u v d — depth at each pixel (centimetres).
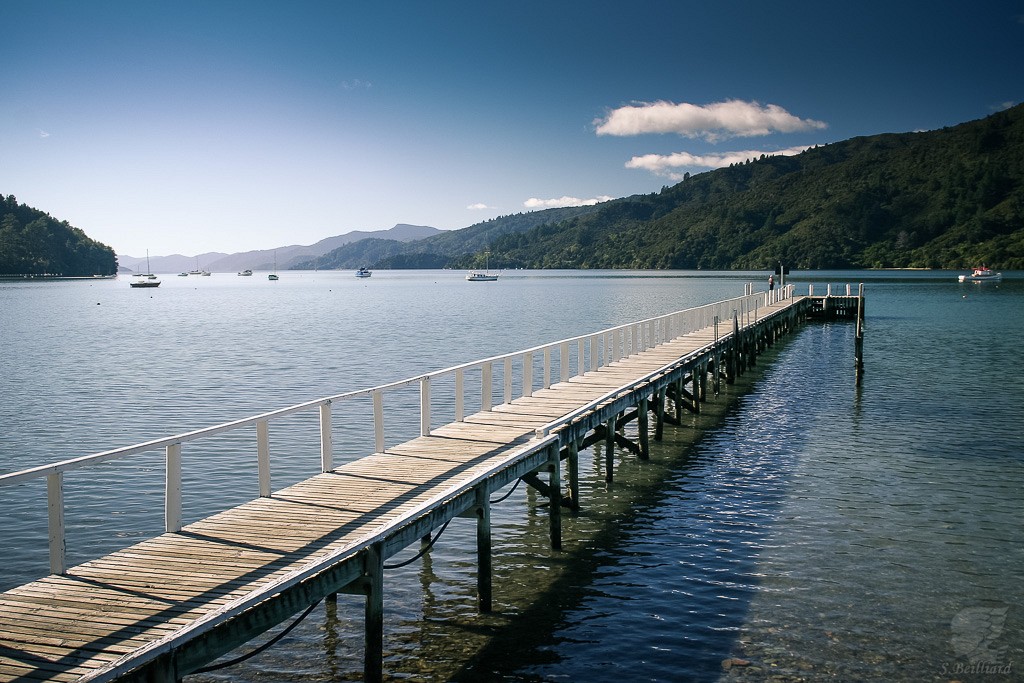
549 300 11700
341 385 3534
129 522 1633
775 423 2673
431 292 16112
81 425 2658
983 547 1494
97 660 704
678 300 11231
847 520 1655
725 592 1296
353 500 1184
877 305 8962
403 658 1074
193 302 12388
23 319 8300
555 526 1508
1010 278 17175
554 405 1942
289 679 1020
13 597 838
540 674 1034
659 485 1947
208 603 824
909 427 2578
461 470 1341
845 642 1126
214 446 2289
